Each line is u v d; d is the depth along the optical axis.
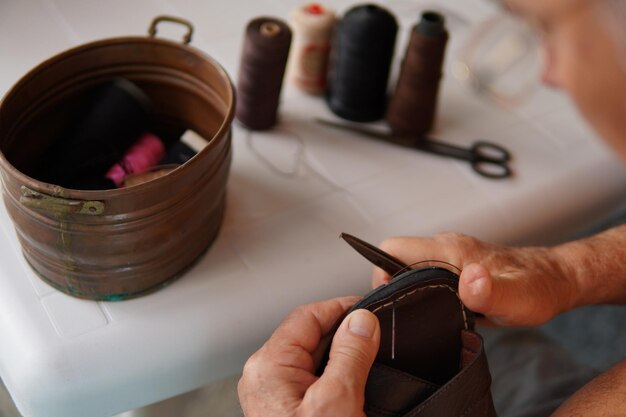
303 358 0.57
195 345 0.66
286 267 0.73
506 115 0.96
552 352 0.87
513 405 0.80
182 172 0.60
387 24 0.85
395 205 0.81
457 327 0.59
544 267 0.71
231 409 1.12
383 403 0.55
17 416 1.16
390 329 0.55
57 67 0.69
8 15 0.93
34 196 0.56
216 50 0.97
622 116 0.38
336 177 0.83
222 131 0.64
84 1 0.98
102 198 0.56
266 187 0.80
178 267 0.68
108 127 0.72
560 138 0.93
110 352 0.63
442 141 0.90
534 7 0.37
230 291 0.70
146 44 0.73
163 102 0.78
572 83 0.38
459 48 1.03
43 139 0.73
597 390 0.64
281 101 0.93
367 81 0.88
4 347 0.63
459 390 0.54
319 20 0.89
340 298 0.62
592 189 0.89
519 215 0.84
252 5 1.05
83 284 0.65
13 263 0.68
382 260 0.58
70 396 0.62
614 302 0.75
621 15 0.34
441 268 0.56
